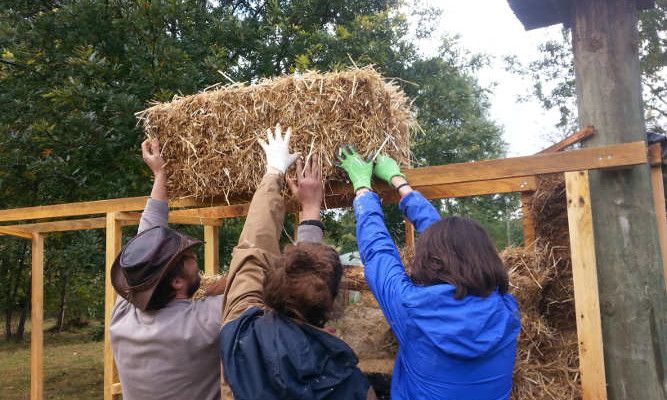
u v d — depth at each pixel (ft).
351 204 7.66
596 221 6.28
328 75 6.48
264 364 3.32
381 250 4.33
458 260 3.77
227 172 6.86
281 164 5.24
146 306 4.25
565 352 6.66
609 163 5.42
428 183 6.33
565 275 7.59
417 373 3.80
